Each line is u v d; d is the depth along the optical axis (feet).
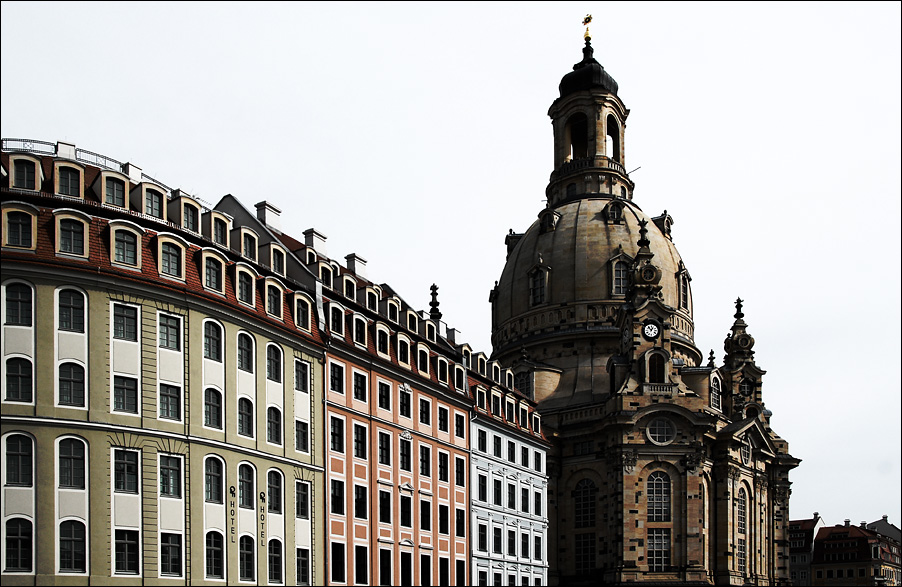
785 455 450.30
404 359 265.75
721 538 391.86
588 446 401.29
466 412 294.25
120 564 179.22
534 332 457.68
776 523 444.55
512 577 313.73
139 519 182.70
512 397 333.83
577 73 507.30
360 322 250.98
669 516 380.99
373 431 246.27
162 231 203.62
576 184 493.77
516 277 474.90
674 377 401.49
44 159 200.75
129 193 205.05
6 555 169.99
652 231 472.85
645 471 384.68
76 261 185.26
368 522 239.30
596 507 393.70
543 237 473.26
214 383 201.46
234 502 200.03
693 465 383.65
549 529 395.75
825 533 650.84
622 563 374.63
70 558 174.70
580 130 530.68
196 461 193.67
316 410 227.61
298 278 241.96
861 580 624.59
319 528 222.48
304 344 226.79
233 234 226.99
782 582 437.99
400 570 248.93
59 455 177.37
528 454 339.16
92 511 177.47
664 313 409.08
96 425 180.75
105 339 185.78
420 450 265.75
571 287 452.35
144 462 185.37
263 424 211.20
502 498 313.73
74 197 194.80
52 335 180.96
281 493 213.46
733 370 486.79
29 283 181.47
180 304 197.98
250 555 202.90
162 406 191.52
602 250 454.81
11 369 177.47
